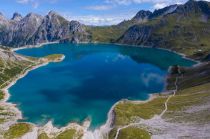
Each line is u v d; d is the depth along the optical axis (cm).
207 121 18600
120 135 18488
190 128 18225
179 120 19812
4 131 19575
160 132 18350
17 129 19800
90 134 19625
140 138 17738
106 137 19012
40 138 18338
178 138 17175
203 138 16575
